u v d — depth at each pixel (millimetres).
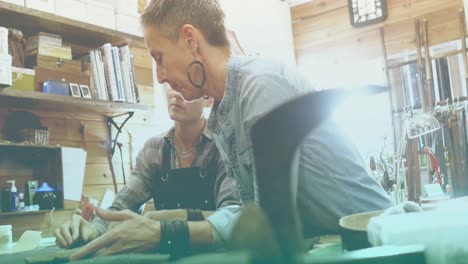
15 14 2254
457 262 239
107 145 2803
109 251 617
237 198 1302
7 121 2371
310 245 388
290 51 4754
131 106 2623
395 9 4293
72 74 2438
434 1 4105
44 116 2529
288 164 179
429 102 3883
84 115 2711
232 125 909
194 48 940
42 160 2451
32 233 1327
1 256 929
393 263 228
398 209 420
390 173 2877
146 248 610
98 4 2750
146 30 969
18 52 2365
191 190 1669
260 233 160
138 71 3080
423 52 4105
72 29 2518
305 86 856
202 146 1709
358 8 4441
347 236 342
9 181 2281
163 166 1725
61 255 659
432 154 3289
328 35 4648
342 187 800
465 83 3791
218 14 952
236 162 940
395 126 3996
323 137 797
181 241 601
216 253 191
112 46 2797
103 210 680
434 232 250
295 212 171
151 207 2381
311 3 4758
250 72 842
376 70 4395
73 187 2553
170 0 924
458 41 4008
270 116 185
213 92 987
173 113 1658
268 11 4504
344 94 186
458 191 3543
